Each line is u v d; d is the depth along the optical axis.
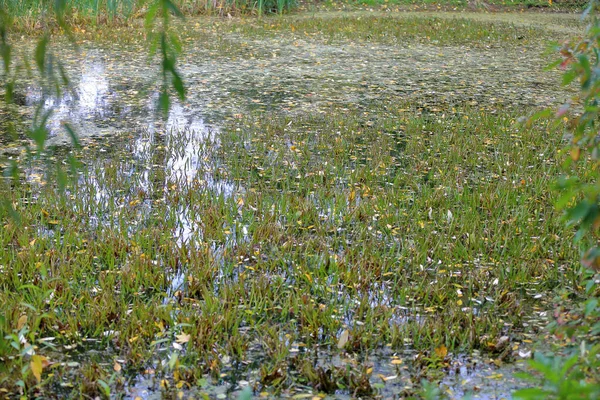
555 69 11.22
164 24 2.04
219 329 3.78
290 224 5.26
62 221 5.19
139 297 4.17
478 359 3.57
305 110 8.58
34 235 4.95
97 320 3.86
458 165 6.74
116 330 3.80
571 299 4.18
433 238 5.02
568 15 18.27
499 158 6.91
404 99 9.19
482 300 4.21
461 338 3.74
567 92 9.66
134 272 4.39
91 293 4.18
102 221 5.29
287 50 12.43
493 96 9.44
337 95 9.35
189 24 14.70
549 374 1.70
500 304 4.15
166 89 2.07
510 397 3.21
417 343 3.70
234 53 12.00
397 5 18.38
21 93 8.88
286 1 17.02
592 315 3.24
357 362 3.54
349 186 6.10
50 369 3.45
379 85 9.99
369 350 3.68
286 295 4.25
